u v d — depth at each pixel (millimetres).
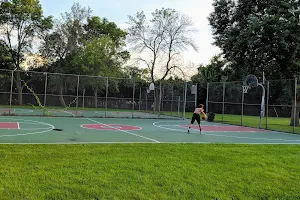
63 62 35938
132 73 39750
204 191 5090
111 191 4738
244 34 21250
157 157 7465
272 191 5379
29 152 7188
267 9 21766
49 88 28578
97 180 5223
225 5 24625
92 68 34500
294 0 20594
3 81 24469
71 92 29281
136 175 5695
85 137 11125
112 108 30469
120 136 11953
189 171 6234
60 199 4320
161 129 15898
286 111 24375
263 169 6883
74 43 35812
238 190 5309
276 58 21547
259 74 23172
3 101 24281
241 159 7828
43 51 36062
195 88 25062
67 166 6035
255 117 26438
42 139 10055
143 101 31344
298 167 7293
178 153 8172
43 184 4848
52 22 36281
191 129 16750
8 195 4301
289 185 5809
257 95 24703
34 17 35406
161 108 28672
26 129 12828
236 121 24656
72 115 22656
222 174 6215
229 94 26000
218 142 11492
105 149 8203
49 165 6027
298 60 22000
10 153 6941
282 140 13586
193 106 37875
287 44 19812
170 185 5246
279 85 22547
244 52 22656
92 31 40656
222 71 27141
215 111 26562
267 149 9914
